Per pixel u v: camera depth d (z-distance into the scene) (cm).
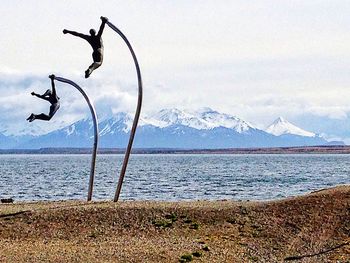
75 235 3222
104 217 3438
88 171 14312
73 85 4169
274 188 7906
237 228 3356
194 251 2958
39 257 2766
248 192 7250
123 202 3962
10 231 3253
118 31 3781
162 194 7088
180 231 3300
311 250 3097
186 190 7656
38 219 3406
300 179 9994
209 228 3350
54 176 11800
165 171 13738
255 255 3002
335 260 2953
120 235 3241
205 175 11531
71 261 2709
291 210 3550
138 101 3994
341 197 3709
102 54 3722
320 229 3344
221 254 2964
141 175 11762
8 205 3944
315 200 3672
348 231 3316
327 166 16512
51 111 4006
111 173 13000
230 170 13975
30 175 12294
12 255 2797
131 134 4059
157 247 2995
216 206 3666
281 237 3250
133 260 2761
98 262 2706
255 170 13888
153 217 3447
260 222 3422
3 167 17838
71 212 3497
